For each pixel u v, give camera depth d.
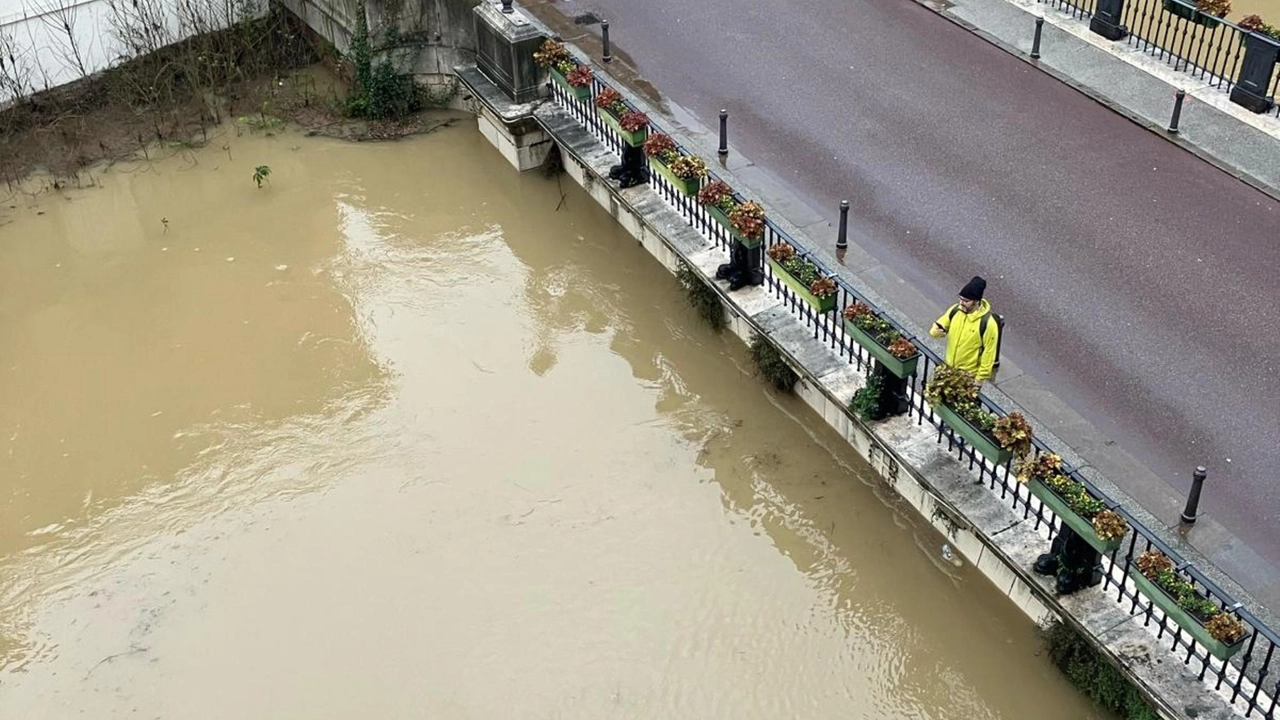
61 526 12.70
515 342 14.64
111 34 18.88
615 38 19.50
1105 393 12.51
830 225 15.15
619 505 12.55
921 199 15.54
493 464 13.05
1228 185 15.53
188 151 18.30
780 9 20.20
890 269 14.38
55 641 11.55
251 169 17.91
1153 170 15.88
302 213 17.00
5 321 15.35
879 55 18.77
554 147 17.14
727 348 14.26
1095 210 15.20
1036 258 14.43
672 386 13.91
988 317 11.43
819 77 18.25
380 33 18.16
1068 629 10.42
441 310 15.18
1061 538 10.18
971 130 16.86
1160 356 12.95
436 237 16.41
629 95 17.89
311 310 15.28
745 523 12.29
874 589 11.59
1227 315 13.46
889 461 12.17
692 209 14.77
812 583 11.68
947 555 11.74
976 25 19.31
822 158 16.41
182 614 11.73
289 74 19.91
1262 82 16.44
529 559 12.05
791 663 11.01
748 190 15.80
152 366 14.57
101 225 16.94
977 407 10.84
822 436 13.10
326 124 18.72
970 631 11.14
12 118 18.41
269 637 11.48
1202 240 14.62
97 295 15.71
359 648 11.33
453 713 10.74
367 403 13.88
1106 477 11.55
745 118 17.31
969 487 11.23
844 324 12.24
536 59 16.39
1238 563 10.69
